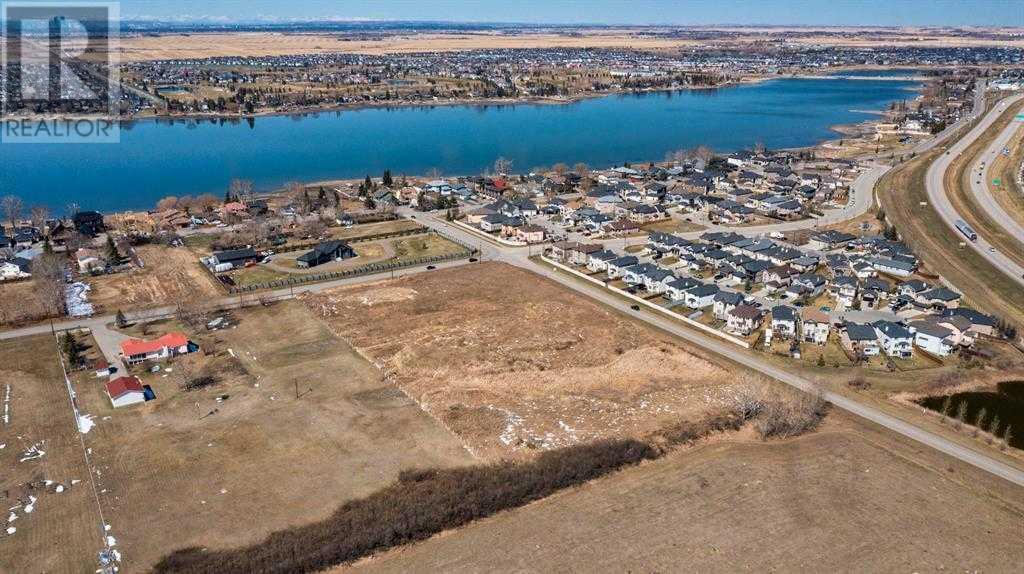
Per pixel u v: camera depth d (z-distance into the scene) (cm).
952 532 5625
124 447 6756
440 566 5269
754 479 6281
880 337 9112
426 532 5603
